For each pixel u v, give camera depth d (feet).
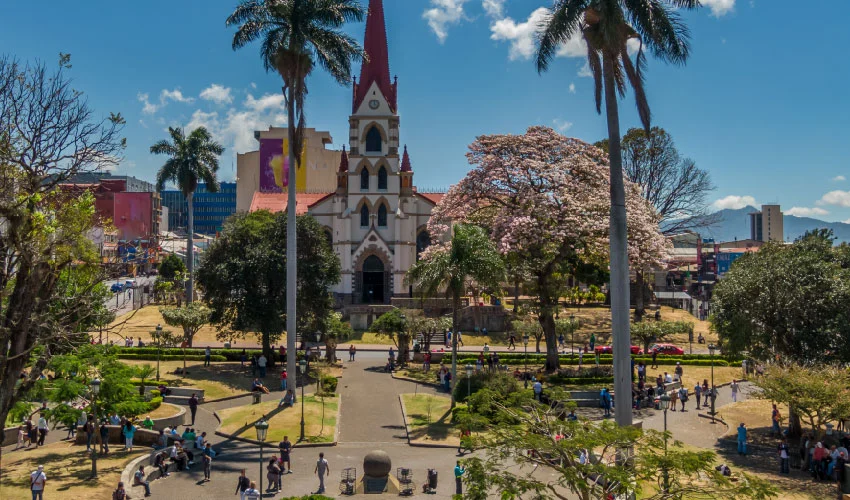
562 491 96.73
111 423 133.39
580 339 239.91
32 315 75.72
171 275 312.91
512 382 144.87
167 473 110.73
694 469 62.64
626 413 95.14
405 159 308.60
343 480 103.40
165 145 275.80
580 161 184.85
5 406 73.46
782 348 141.38
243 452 122.42
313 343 239.30
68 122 78.23
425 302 262.67
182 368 188.24
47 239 78.23
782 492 101.04
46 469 110.22
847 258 160.97
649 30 96.27
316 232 206.39
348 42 160.15
